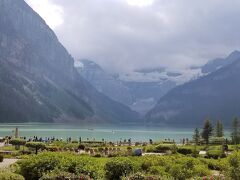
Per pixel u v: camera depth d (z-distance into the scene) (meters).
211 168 38.38
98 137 174.62
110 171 27.16
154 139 171.75
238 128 116.50
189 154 64.25
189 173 29.97
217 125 128.75
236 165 29.03
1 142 91.44
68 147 76.06
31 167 26.28
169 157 37.47
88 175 25.92
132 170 27.58
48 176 24.39
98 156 57.81
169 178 27.48
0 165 41.31
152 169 29.61
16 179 21.30
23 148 68.56
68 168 26.44
